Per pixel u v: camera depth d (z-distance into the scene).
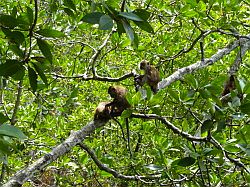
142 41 9.26
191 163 4.39
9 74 3.19
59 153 4.92
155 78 5.88
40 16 6.91
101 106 5.39
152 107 4.93
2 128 2.28
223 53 6.91
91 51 9.02
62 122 8.81
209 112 4.35
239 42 6.45
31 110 8.31
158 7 6.94
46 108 8.51
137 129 8.98
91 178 8.41
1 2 7.66
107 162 6.72
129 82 9.73
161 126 8.48
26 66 3.75
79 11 6.36
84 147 5.96
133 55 9.93
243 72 8.45
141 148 9.38
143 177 5.98
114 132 9.45
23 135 2.32
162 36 8.98
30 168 4.76
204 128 4.22
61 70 9.73
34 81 3.32
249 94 4.14
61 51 8.90
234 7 6.44
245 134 4.38
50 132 8.75
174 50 9.19
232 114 4.23
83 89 10.59
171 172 5.33
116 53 9.89
